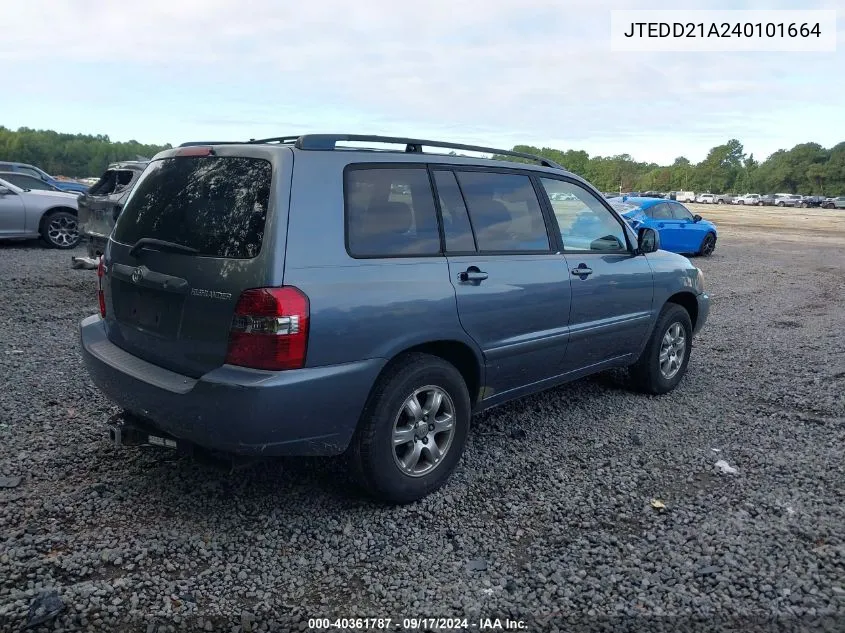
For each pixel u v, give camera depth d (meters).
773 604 3.00
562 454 4.61
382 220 3.67
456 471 4.29
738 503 3.94
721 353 7.62
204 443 3.30
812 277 15.23
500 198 4.40
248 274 3.19
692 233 18.88
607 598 3.03
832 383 6.45
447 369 3.87
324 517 3.67
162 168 3.95
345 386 3.37
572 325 4.79
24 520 3.49
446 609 2.94
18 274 10.63
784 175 135.62
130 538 3.38
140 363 3.66
